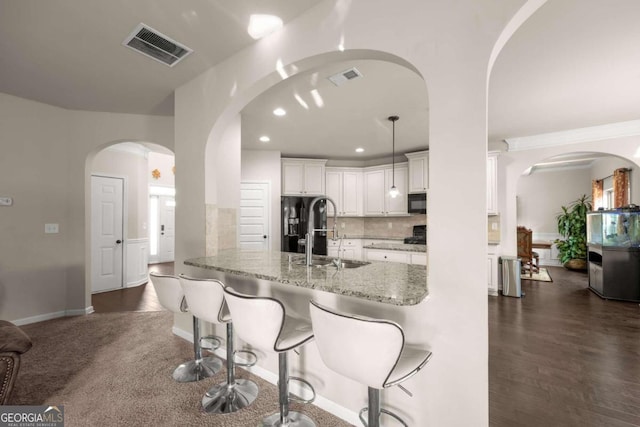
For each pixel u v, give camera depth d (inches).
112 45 90.1
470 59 53.8
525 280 229.6
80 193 147.9
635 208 173.2
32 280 136.3
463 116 54.2
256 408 75.7
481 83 52.8
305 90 118.3
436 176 56.4
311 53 74.5
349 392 71.2
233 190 126.1
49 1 71.4
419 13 59.3
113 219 198.4
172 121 153.4
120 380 87.9
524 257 246.1
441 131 56.1
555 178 307.0
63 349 108.5
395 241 230.4
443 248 55.9
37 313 137.8
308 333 65.2
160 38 87.0
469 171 53.6
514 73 103.2
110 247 196.9
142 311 153.3
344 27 69.1
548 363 98.7
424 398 59.5
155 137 151.5
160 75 108.7
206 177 107.3
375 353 45.7
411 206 213.2
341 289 58.1
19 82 115.6
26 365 96.8
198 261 94.0
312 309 53.1
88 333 123.7
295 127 165.5
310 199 224.4
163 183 323.3
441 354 57.0
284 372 66.3
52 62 99.9
